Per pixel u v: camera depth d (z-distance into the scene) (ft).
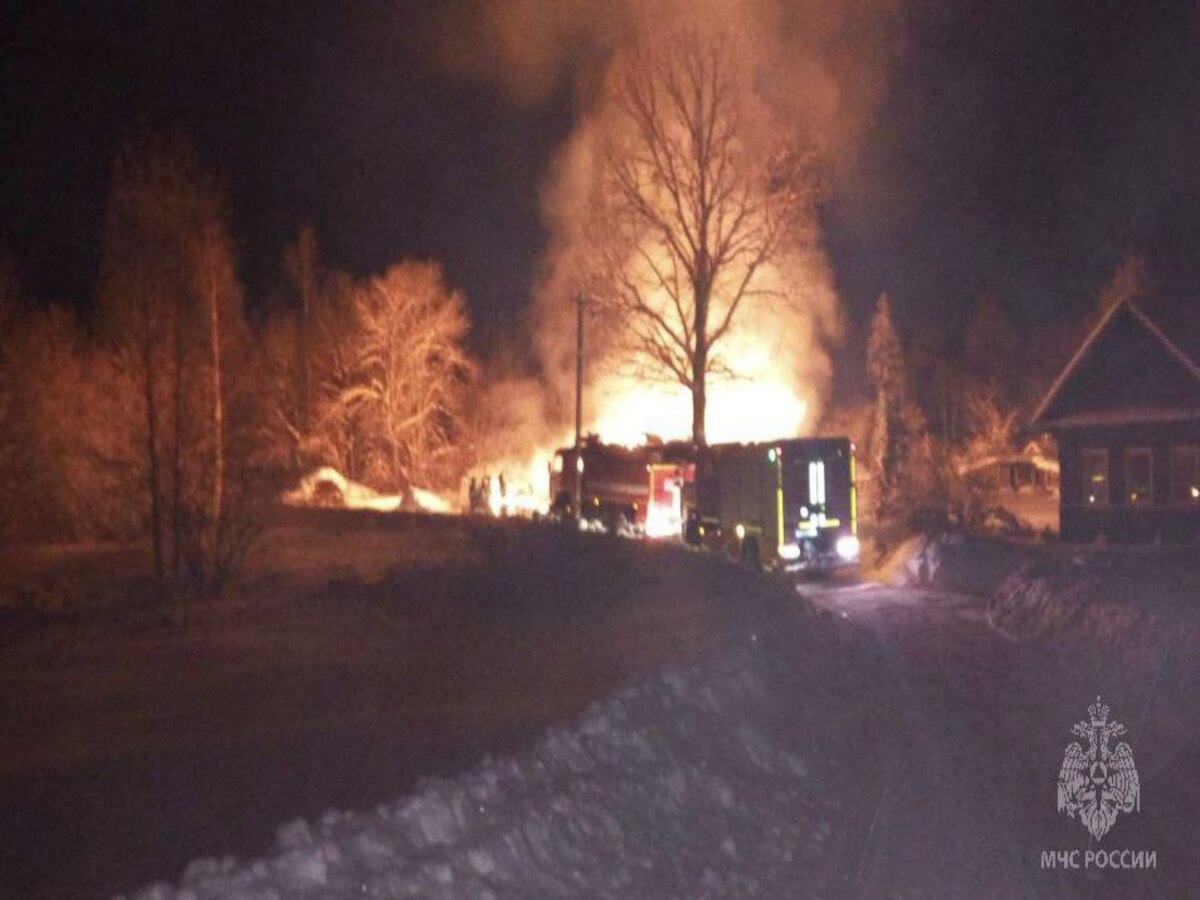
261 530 86.02
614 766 33.17
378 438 215.10
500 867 24.67
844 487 118.42
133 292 82.48
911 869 30.25
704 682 43.06
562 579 82.17
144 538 111.75
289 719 40.16
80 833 27.17
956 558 116.16
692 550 101.65
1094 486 134.92
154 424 82.07
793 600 81.00
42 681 48.52
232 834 26.99
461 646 57.72
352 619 67.87
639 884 27.04
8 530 118.32
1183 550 104.68
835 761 42.47
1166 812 35.63
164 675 49.73
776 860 30.78
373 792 30.42
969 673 61.72
